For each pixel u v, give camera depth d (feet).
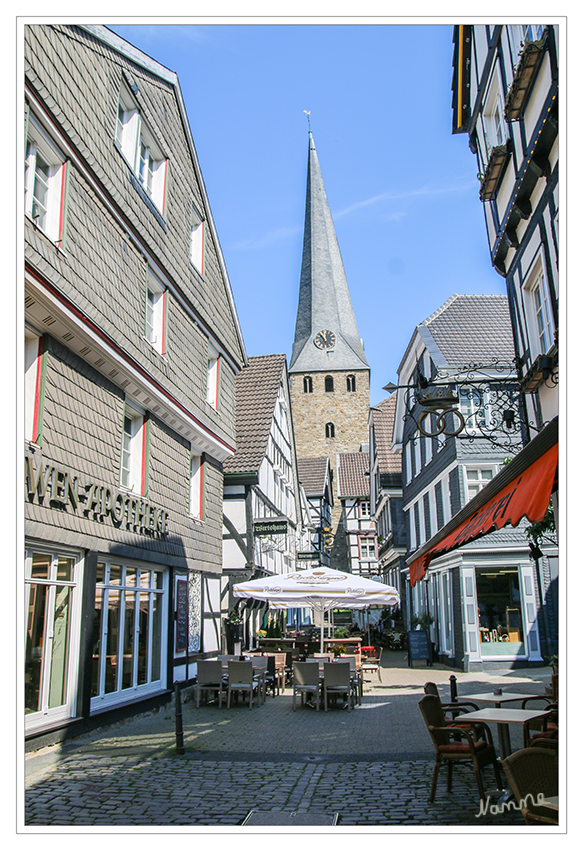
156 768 24.68
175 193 46.03
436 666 68.44
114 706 33.71
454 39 41.68
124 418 37.32
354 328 250.98
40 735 26.32
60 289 28.48
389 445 106.93
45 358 28.12
